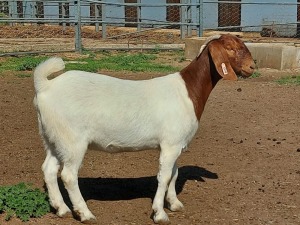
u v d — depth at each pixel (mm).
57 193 2742
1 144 4020
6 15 13312
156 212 2693
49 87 2588
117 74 7035
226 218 2803
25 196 2816
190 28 11289
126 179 3373
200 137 4320
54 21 8758
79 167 2613
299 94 6078
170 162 2652
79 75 2629
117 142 2639
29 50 9203
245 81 6879
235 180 3383
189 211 2881
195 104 2689
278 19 12523
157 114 2625
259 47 8008
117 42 11016
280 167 3641
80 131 2566
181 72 2758
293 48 7902
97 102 2572
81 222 2670
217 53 2641
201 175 3459
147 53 9383
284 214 2873
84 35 12453
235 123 4777
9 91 5859
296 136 4406
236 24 12945
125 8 13758
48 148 2727
